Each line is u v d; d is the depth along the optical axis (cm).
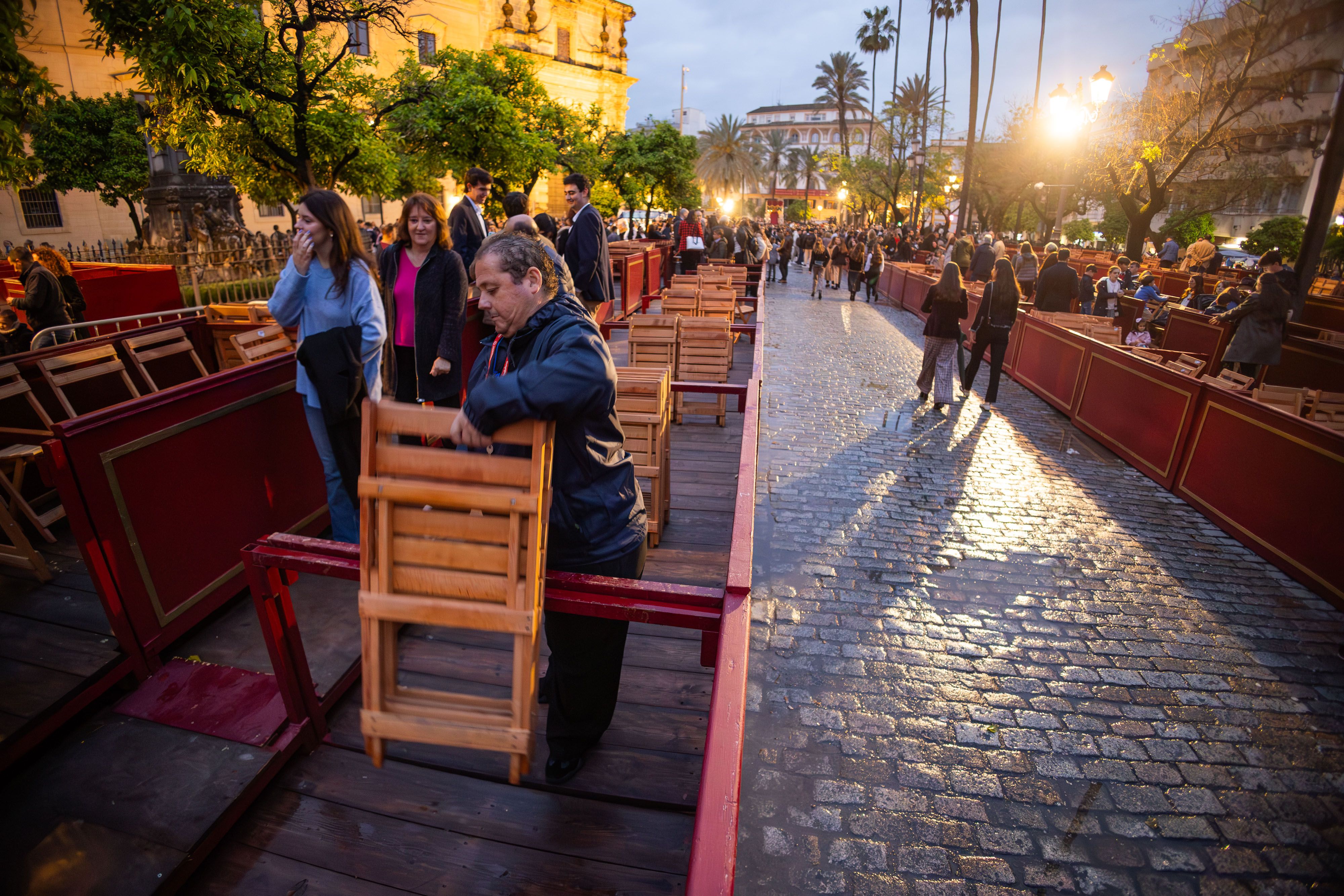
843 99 5950
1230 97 1496
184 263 1559
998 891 246
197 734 258
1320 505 448
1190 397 596
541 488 167
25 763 243
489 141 1473
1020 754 310
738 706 152
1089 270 1711
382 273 408
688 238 1759
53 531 393
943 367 821
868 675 359
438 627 338
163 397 294
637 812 244
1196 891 249
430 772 259
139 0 833
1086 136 1964
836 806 279
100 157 1884
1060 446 727
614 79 4491
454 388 405
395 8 1233
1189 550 505
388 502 172
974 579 455
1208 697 350
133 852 214
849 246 2261
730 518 475
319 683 286
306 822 238
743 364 1002
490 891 215
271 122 1023
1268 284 775
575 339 174
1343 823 279
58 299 581
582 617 212
